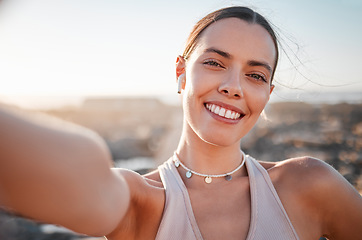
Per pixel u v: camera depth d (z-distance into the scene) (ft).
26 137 2.24
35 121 2.36
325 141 46.70
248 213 5.12
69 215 2.59
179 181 5.27
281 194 5.33
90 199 2.68
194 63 5.31
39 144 2.28
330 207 5.33
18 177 2.23
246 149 51.78
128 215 4.72
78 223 2.72
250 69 5.16
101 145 2.84
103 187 2.87
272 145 50.52
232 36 5.11
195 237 4.77
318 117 99.19
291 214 5.20
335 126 72.79
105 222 2.96
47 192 2.38
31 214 2.44
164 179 5.36
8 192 2.26
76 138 2.57
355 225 5.40
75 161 2.49
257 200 5.15
